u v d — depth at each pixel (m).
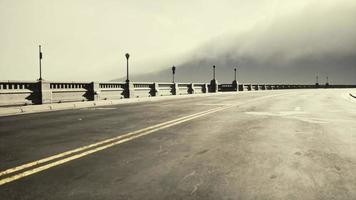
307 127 10.09
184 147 7.06
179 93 38.56
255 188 4.38
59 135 8.71
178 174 5.03
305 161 5.81
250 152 6.55
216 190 4.30
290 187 4.42
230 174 5.02
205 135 8.64
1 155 6.30
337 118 12.55
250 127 10.14
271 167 5.41
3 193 4.20
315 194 4.16
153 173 5.08
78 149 6.84
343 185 4.50
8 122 11.84
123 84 28.48
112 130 9.60
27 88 18.81
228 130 9.52
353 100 25.25
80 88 23.16
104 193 4.20
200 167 5.43
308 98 28.56
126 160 5.91
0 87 17.31
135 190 4.31
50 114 15.06
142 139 8.05
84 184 4.55
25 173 5.08
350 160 5.88
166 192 4.23
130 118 12.98
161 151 6.66
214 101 25.05
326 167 5.41
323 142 7.60
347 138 8.13
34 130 9.70
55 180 4.73
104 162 5.76
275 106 18.98
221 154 6.38
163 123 11.21
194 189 4.34
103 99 25.34
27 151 6.66
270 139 8.02
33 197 4.07
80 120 12.38
